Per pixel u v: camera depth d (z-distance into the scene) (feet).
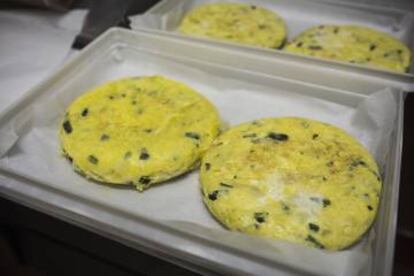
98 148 0.78
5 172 0.69
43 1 1.16
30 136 0.83
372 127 0.83
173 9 1.24
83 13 1.21
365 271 0.55
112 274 0.71
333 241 0.63
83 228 0.65
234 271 0.55
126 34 1.04
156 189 0.76
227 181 0.71
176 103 0.88
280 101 0.92
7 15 1.23
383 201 0.66
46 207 0.66
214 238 0.57
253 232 0.65
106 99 0.89
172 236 0.59
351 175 0.71
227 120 0.90
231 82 0.96
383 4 1.20
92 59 0.99
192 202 0.74
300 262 0.54
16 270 0.86
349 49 1.09
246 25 1.21
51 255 0.76
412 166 0.98
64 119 0.85
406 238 1.16
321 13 1.27
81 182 0.77
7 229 0.76
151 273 0.64
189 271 0.59
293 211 0.66
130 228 0.60
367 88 0.87
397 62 1.04
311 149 0.76
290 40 1.21
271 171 0.72
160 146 0.78
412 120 0.91
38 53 1.08
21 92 0.96
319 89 0.90
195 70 0.98
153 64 1.03
